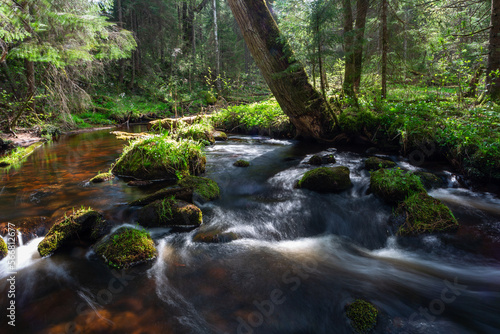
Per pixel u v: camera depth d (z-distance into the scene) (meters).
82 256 2.84
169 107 17.22
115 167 5.30
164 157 5.01
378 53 8.09
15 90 9.70
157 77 20.16
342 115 7.27
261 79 19.20
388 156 6.18
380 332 2.00
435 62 7.49
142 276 2.57
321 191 4.46
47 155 6.85
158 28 21.77
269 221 3.67
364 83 8.84
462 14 8.59
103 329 1.99
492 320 2.07
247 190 4.70
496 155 4.48
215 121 10.60
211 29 26.23
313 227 3.65
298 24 6.62
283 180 4.97
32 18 7.16
